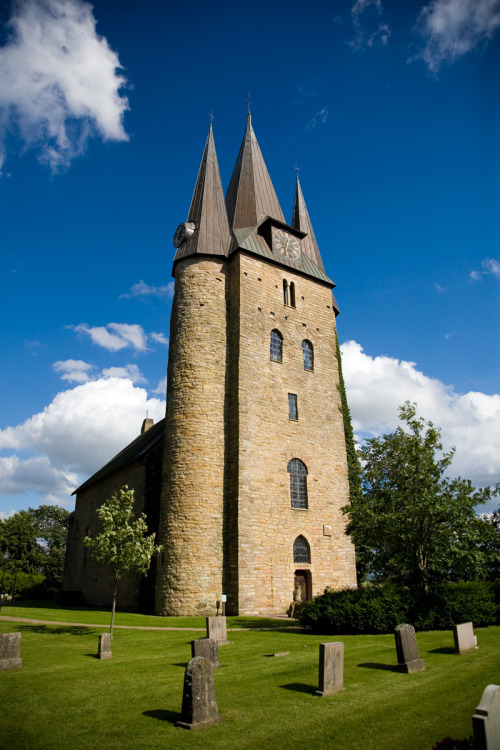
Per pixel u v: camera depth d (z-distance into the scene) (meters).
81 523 44.75
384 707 8.98
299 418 30.56
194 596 24.44
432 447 19.33
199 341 29.23
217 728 8.23
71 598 37.84
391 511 18.44
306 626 19.17
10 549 63.53
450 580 22.20
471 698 9.26
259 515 26.70
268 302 31.69
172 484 26.66
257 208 34.78
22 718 8.85
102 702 9.74
